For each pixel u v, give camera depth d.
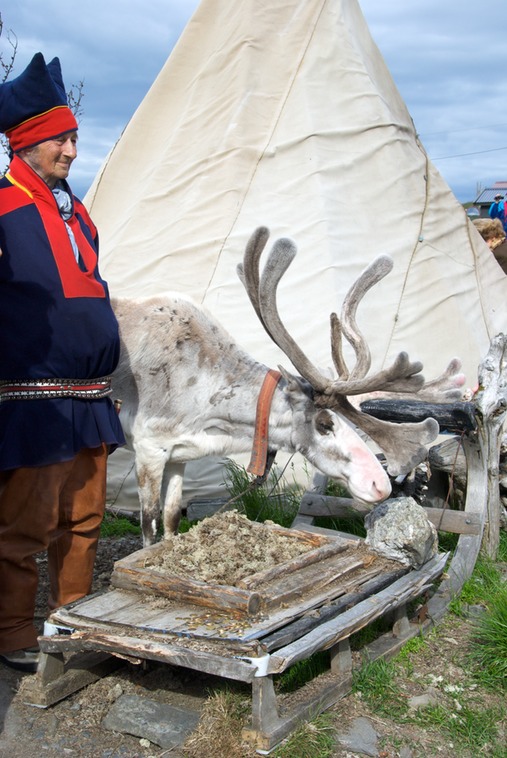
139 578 3.23
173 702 3.16
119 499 5.45
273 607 3.05
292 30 6.47
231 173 6.00
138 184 6.48
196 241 5.88
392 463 3.93
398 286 6.03
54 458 3.24
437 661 3.52
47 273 3.24
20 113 3.23
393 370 3.79
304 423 3.97
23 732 2.98
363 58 6.60
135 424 4.16
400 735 2.99
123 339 4.15
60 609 3.13
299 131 6.11
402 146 6.48
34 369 3.23
